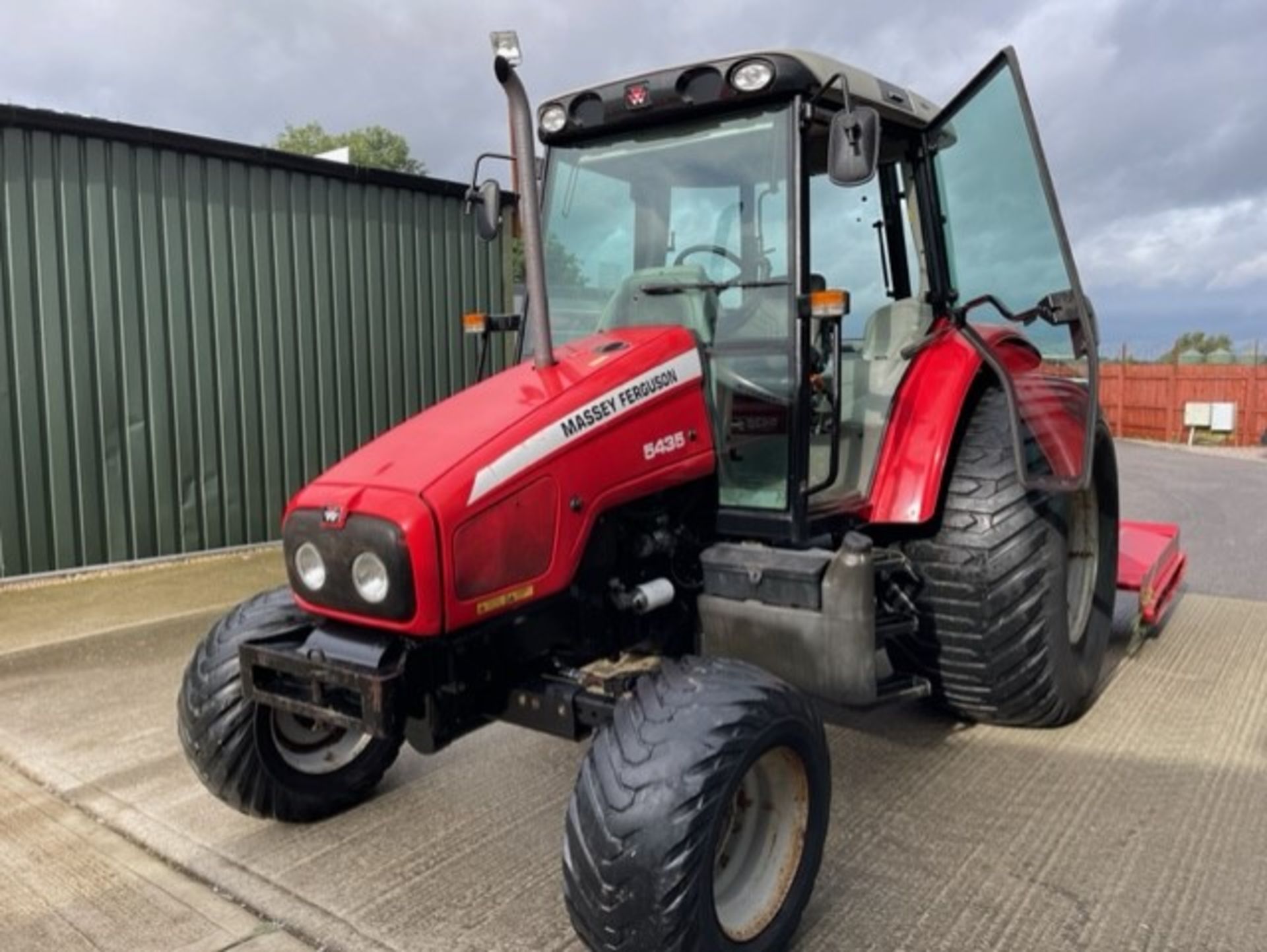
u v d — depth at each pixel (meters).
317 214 7.63
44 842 3.05
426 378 8.52
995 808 3.10
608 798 2.09
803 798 2.40
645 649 3.02
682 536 3.04
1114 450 4.27
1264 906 2.51
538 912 2.60
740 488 3.17
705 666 2.38
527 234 2.82
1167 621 5.18
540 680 2.68
